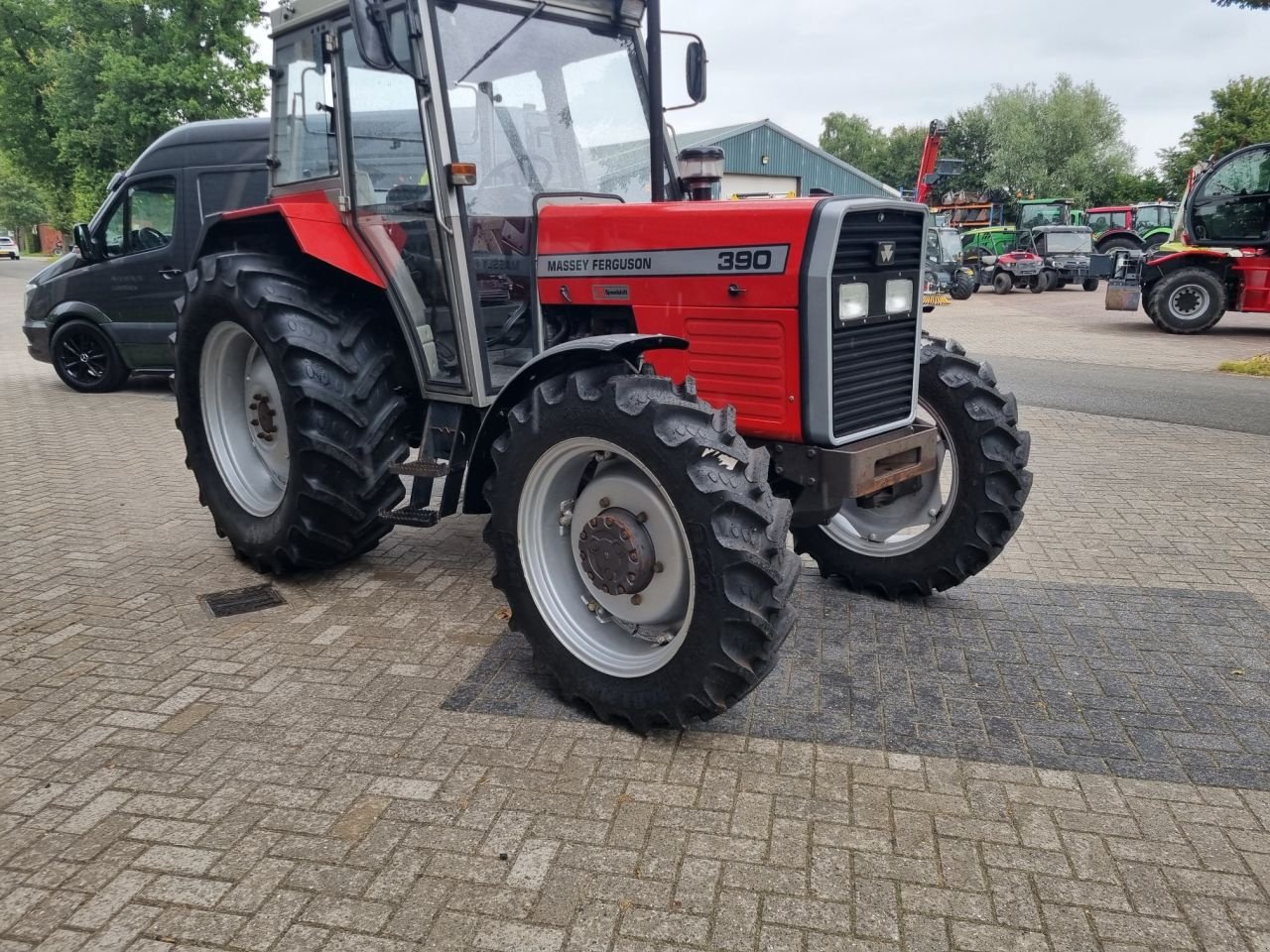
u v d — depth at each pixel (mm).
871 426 3355
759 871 2367
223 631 3771
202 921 2205
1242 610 3969
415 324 3988
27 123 29156
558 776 2766
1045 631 3777
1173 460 6547
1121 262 18203
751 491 2723
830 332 3082
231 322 4191
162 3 23484
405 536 4957
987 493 3791
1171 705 3186
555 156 4008
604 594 3096
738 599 2689
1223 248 14062
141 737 2984
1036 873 2367
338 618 3904
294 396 3848
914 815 2590
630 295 3492
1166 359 11688
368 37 3260
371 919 2205
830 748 2924
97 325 8969
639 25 4258
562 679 3150
